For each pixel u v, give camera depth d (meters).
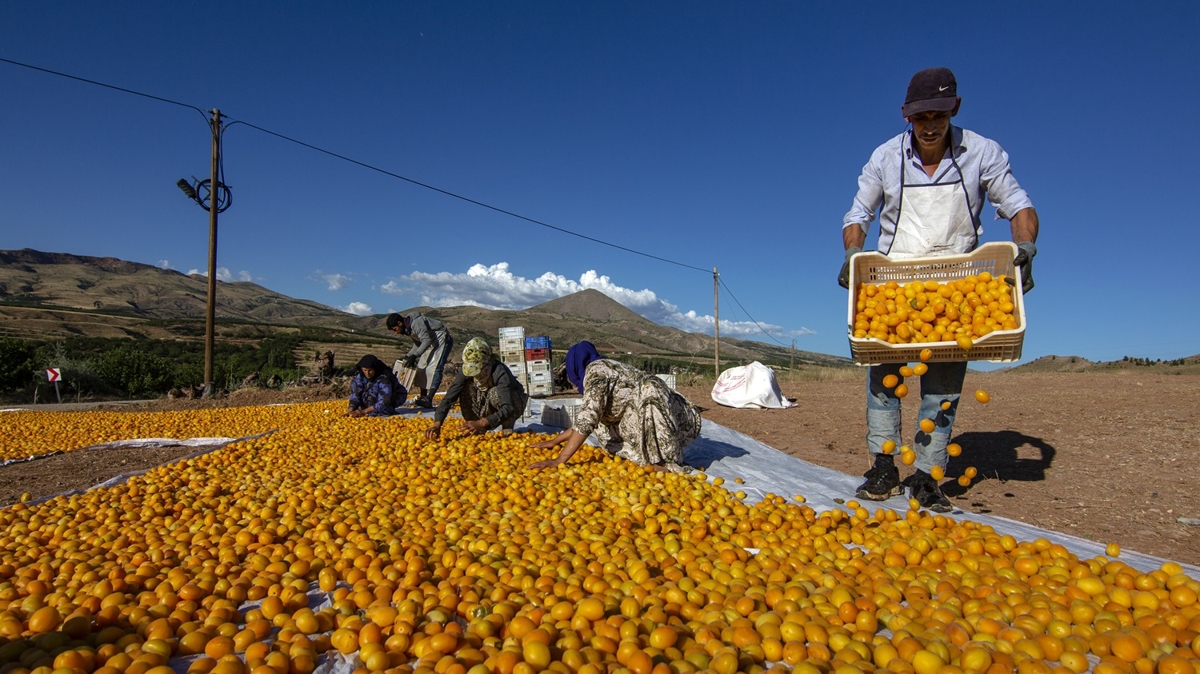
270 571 3.18
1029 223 4.25
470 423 7.27
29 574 3.18
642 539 3.77
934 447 4.56
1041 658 2.27
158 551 3.41
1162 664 2.17
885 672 2.16
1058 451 6.56
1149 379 12.51
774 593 2.79
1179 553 3.71
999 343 3.85
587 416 5.59
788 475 5.89
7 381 20.31
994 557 3.32
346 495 4.92
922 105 4.15
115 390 23.05
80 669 2.12
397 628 2.46
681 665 2.13
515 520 4.14
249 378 20.27
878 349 4.14
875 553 3.46
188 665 2.31
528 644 2.20
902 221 4.66
